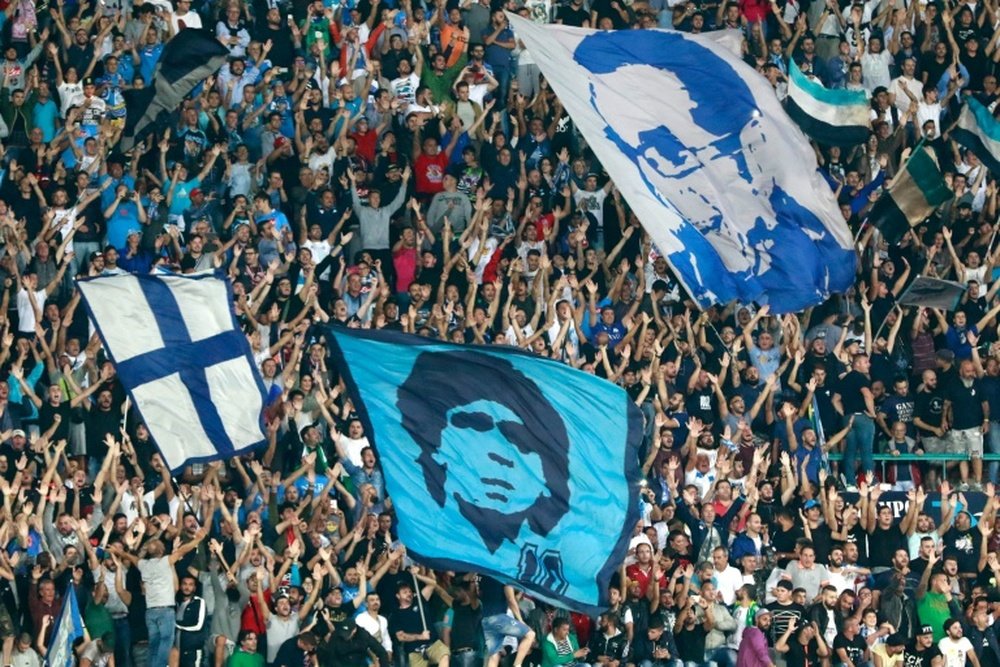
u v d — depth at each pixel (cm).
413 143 10425
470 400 7350
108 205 9831
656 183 9444
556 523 7338
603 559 7362
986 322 10256
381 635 8181
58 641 7681
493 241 10125
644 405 9312
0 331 9212
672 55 9662
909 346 10106
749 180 9512
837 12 11344
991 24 11575
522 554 7319
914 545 9088
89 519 8388
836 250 9531
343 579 8338
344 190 10144
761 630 8462
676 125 9556
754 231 9469
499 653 8231
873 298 10175
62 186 9750
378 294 9656
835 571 8838
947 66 11381
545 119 10681
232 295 7838
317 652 8088
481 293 9938
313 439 8788
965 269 10469
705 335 9738
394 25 10788
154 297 7744
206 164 9994
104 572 8088
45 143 10144
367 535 8469
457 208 10219
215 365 7788
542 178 10431
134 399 7706
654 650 8375
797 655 8531
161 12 10575
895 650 8631
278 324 9400
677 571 8488
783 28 11338
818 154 10831
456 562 7275
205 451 7769
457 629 8256
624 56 9675
